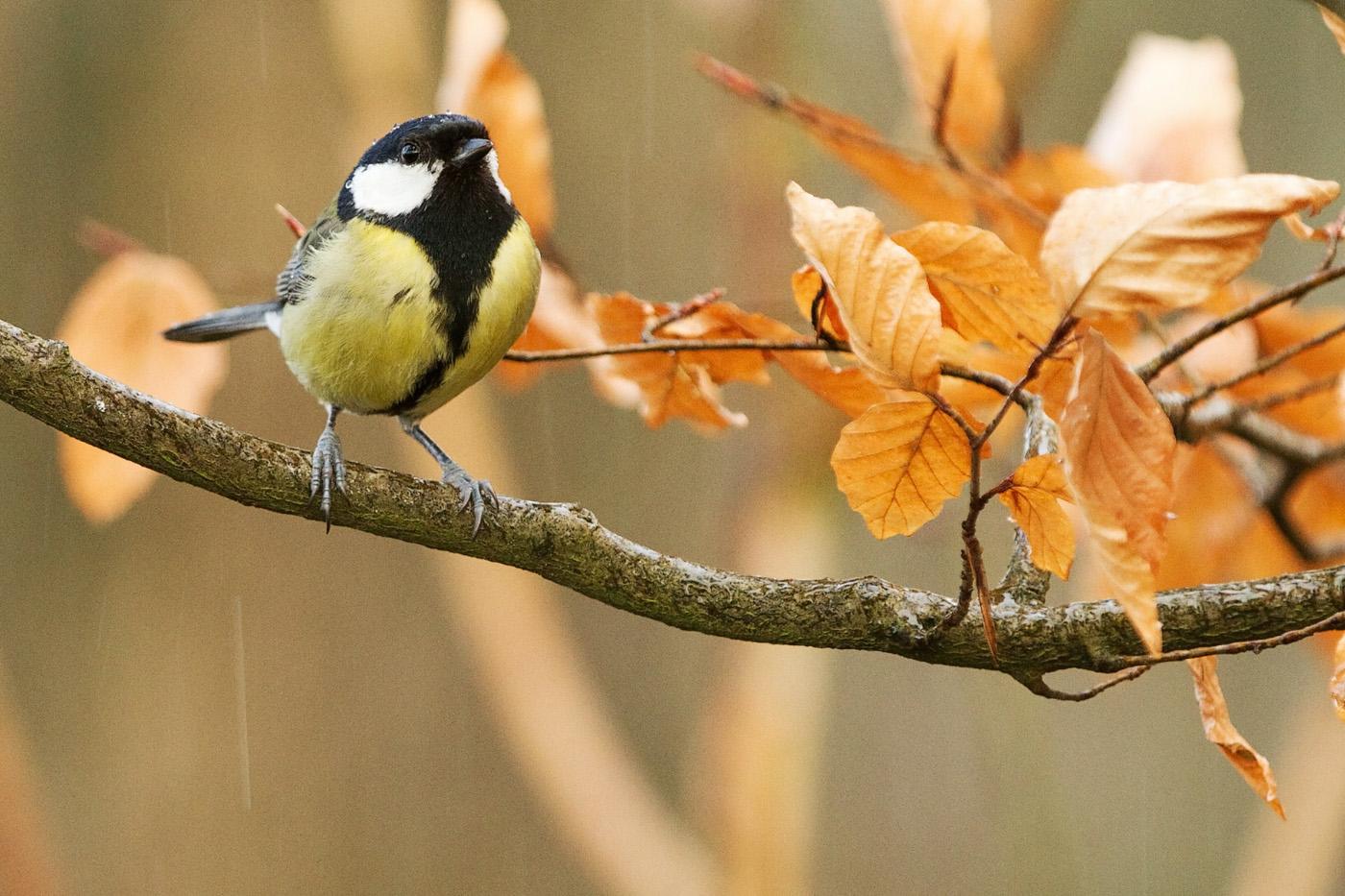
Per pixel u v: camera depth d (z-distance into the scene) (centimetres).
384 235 599
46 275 1262
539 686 1004
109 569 1254
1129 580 301
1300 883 905
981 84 521
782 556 969
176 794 1220
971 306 389
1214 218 300
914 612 435
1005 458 689
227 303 960
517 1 1271
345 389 633
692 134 1236
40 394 433
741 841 960
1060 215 311
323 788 1241
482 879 1230
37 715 1220
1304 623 411
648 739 1284
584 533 458
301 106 1278
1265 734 1239
